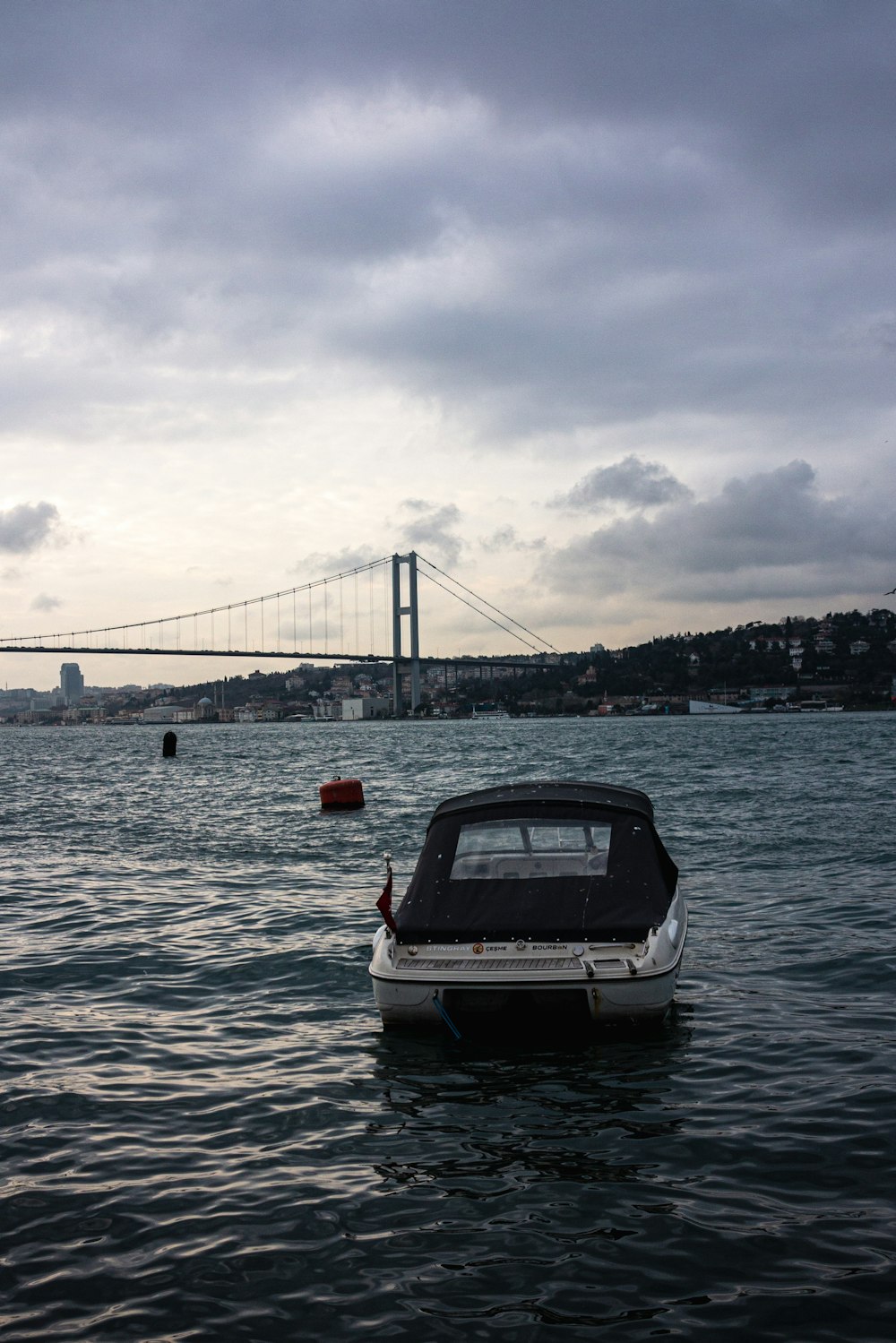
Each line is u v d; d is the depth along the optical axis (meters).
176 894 15.32
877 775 34.28
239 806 29.31
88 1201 5.86
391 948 8.71
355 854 18.97
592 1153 6.33
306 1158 6.37
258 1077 7.79
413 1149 6.47
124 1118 7.03
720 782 32.25
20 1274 5.13
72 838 22.38
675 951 8.64
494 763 49.56
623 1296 4.84
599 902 8.79
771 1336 4.51
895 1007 9.01
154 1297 4.91
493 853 9.33
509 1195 5.82
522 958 8.40
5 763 62.66
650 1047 8.18
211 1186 6.02
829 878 14.94
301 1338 4.59
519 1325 4.64
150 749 92.25
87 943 12.27
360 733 143.50
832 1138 6.40
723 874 15.50
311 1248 5.32
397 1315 4.74
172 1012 9.53
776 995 9.44
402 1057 8.16
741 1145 6.36
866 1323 4.57
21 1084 7.67
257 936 12.38
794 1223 5.42
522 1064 7.92
